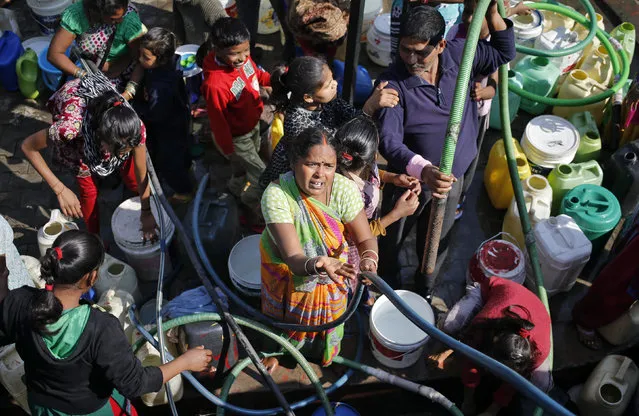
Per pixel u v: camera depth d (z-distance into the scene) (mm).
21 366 3654
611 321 4012
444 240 4121
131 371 2826
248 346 3443
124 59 4289
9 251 3584
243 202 4652
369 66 5961
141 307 4102
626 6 6656
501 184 4758
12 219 4742
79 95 3660
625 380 3893
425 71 3570
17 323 2832
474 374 3557
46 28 5832
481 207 4953
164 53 4078
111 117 3389
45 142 3650
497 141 4941
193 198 4781
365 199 3363
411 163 3365
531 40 5641
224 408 3615
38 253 4559
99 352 2777
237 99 4227
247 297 4141
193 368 3129
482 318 3422
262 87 4914
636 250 3654
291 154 2924
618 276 3781
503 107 4477
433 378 3969
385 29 5738
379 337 3781
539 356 3369
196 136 5191
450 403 3564
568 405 4055
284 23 5598
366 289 4066
